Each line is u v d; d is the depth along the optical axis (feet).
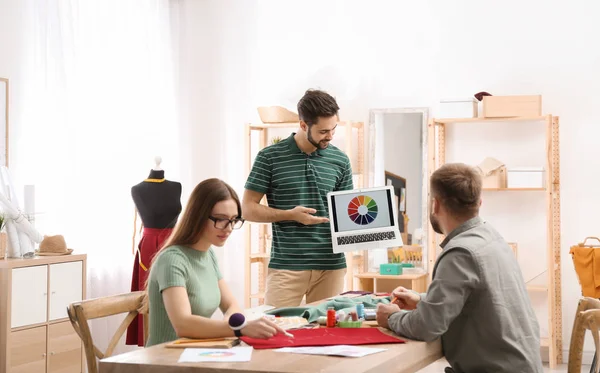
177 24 22.00
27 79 16.90
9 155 16.44
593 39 18.94
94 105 18.49
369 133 20.21
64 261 15.51
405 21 20.38
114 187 19.08
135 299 9.43
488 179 18.79
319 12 21.17
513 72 19.51
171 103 21.52
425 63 20.21
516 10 19.48
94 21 18.56
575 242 19.01
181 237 8.87
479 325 8.07
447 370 8.53
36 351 14.71
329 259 12.36
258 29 21.79
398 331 8.07
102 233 18.63
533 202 19.40
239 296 22.00
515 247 19.16
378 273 19.38
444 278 7.93
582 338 8.27
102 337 18.42
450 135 20.04
